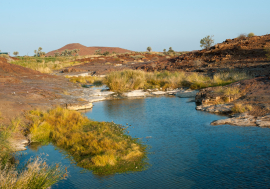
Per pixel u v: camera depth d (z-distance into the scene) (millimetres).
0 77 19328
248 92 13773
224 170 5930
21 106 11766
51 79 23375
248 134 8227
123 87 19500
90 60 53031
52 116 10539
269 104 11016
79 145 7789
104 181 5684
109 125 10117
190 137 8422
